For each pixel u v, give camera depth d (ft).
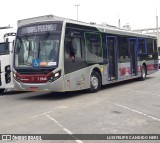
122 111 33.14
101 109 34.42
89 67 47.80
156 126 26.53
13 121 29.86
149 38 72.64
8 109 37.24
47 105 38.75
